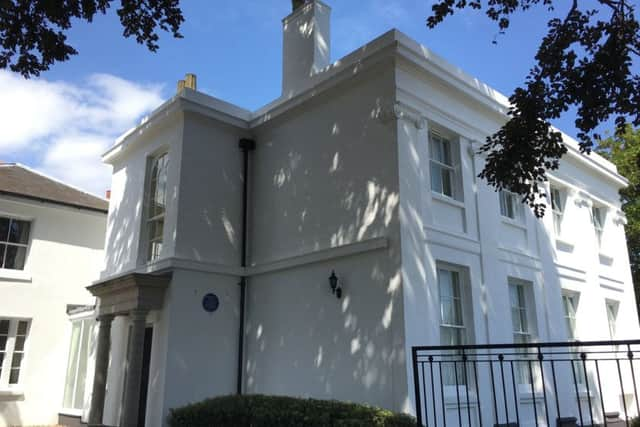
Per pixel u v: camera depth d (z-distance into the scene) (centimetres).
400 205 858
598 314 1302
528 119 763
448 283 934
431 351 830
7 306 1413
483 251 986
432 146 995
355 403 792
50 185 1648
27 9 693
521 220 1145
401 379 786
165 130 1188
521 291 1101
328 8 1213
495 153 784
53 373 1462
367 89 968
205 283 1069
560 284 1188
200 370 1018
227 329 1080
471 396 879
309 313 977
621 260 1512
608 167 1515
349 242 936
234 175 1179
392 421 707
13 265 1465
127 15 720
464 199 986
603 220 1520
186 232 1068
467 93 1035
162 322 1020
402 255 834
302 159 1081
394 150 888
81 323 1427
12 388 1391
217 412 843
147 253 1189
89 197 1712
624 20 725
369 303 870
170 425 933
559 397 1073
